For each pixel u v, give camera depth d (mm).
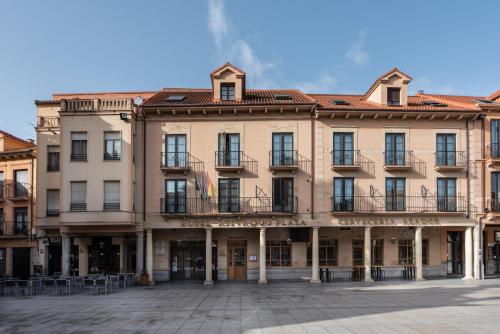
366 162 23750
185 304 16078
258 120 23906
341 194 23641
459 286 20469
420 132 24094
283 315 13562
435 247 24812
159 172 23703
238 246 24516
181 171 23484
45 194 24031
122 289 20844
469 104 25250
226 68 24703
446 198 23859
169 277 24328
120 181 22312
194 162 23719
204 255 24766
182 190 23688
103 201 22172
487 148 24172
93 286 19375
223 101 24281
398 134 24172
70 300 17422
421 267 23000
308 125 23844
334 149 23812
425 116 23812
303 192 23422
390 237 24672
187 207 23359
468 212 23656
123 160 22438
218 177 23719
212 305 15773
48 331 11727
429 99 27344
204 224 23078
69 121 22641
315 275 22547
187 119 23938
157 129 23938
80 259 24516
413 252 24703
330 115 23578
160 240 24453
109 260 24672
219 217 23078
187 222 23156
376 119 24000
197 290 20297
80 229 22500
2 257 26312
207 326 12039
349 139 23984
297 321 12562
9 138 28547
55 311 14844
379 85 25094
